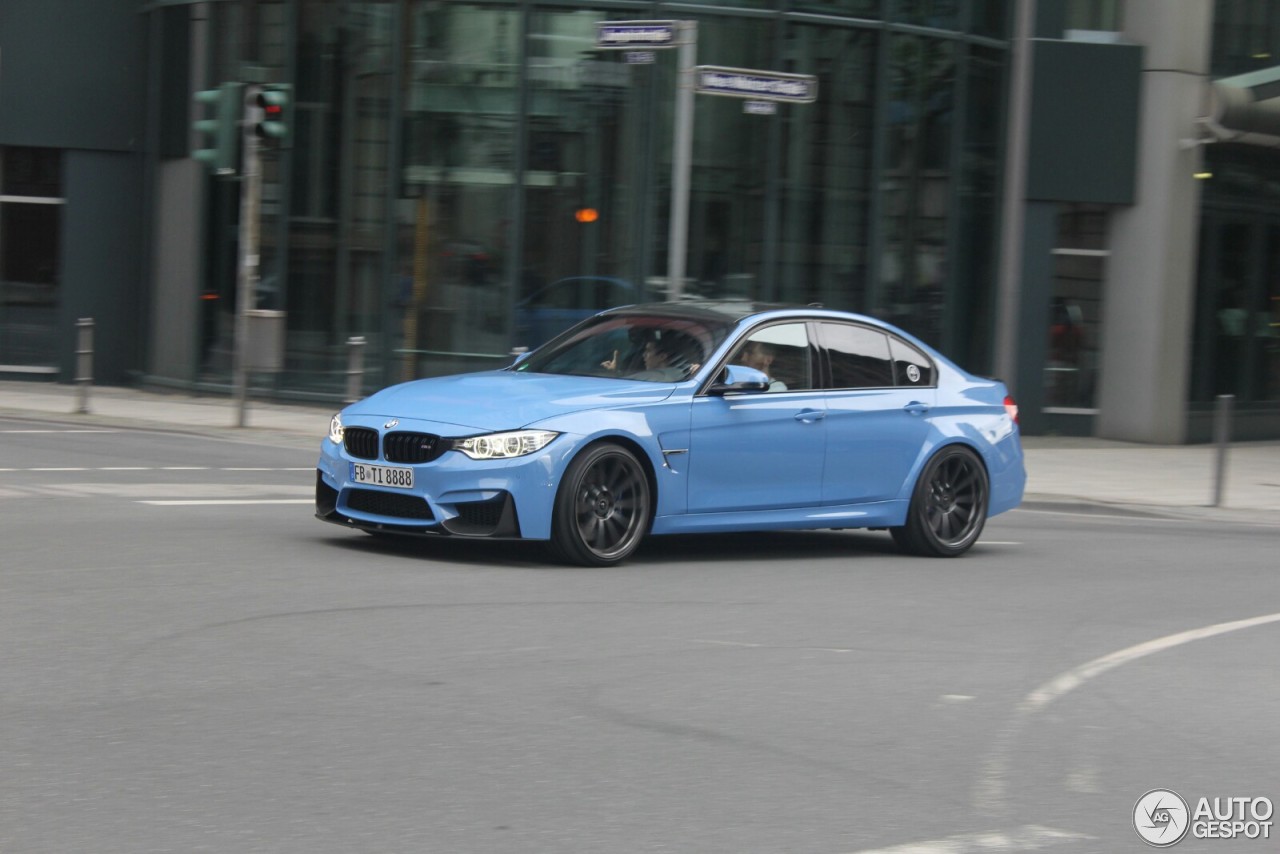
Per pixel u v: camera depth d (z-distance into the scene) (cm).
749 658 801
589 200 2244
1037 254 2552
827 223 2338
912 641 871
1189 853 535
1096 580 1152
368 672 726
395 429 1020
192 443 1795
